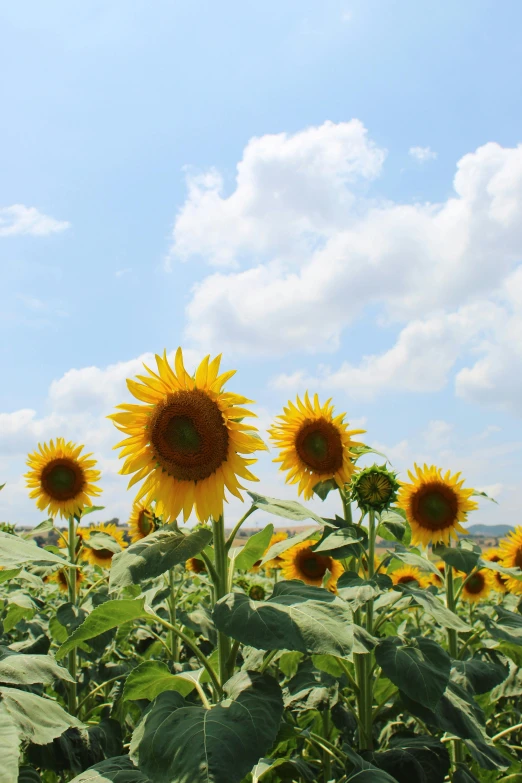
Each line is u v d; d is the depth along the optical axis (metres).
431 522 1.64
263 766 1.04
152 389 1.13
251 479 1.11
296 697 1.33
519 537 2.27
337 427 1.55
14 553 0.92
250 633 0.84
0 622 1.52
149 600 1.43
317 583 1.91
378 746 1.51
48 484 2.01
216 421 1.11
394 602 1.31
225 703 0.88
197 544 0.99
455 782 1.17
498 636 1.37
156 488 1.13
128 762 0.98
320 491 1.52
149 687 1.06
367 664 1.25
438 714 1.11
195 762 0.75
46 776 1.42
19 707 0.87
